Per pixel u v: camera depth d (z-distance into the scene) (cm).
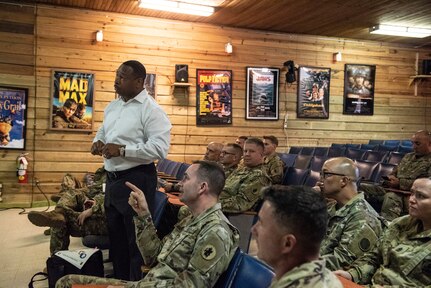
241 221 330
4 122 578
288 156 572
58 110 601
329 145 763
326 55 757
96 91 620
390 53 804
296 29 708
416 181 180
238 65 699
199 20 659
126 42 634
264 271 144
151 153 234
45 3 590
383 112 802
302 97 741
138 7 598
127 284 170
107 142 249
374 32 704
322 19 646
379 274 183
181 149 669
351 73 774
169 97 660
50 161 600
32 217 305
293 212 102
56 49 600
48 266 251
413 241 179
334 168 212
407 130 820
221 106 689
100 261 256
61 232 321
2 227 475
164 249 183
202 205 179
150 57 647
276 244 104
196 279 156
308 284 97
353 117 780
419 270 172
